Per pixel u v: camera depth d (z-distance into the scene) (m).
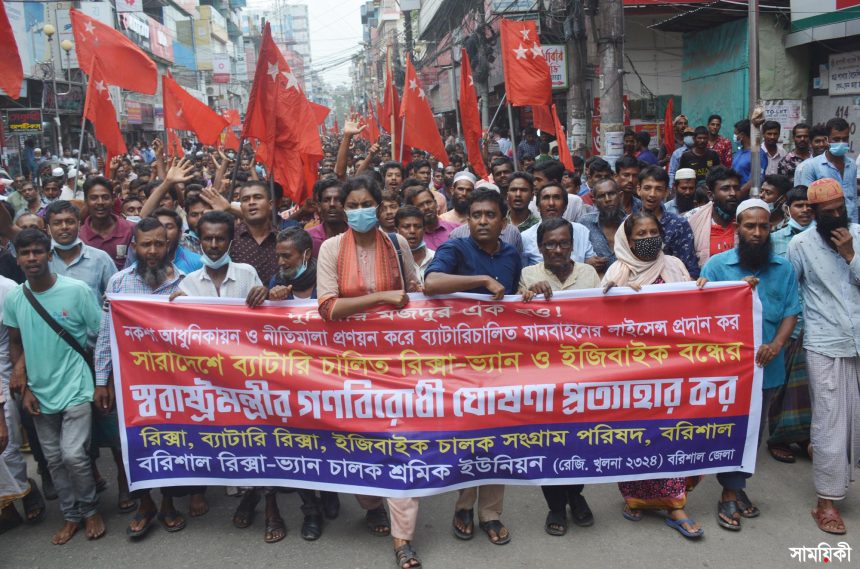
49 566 4.32
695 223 6.08
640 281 4.60
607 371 4.36
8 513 4.85
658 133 19.78
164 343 4.45
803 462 5.41
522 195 6.08
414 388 4.34
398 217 5.46
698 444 4.42
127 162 13.60
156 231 4.76
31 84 23.56
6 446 4.41
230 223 4.70
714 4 15.43
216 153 15.45
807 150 9.34
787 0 15.38
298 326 4.39
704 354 4.39
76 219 5.17
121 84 8.95
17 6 22.62
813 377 4.46
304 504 4.57
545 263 4.54
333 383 4.37
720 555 4.18
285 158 6.66
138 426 4.49
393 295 4.20
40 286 4.48
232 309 4.43
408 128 9.73
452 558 4.26
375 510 4.63
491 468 4.36
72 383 4.52
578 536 4.46
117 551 4.47
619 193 5.86
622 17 12.41
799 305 4.57
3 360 4.62
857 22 13.05
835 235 4.33
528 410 4.35
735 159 9.49
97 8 31.83
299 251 4.64
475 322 4.35
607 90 12.50
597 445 4.38
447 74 35.12
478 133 10.55
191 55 57.00
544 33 20.17
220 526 4.75
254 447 4.47
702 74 18.22
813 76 15.36
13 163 21.00
